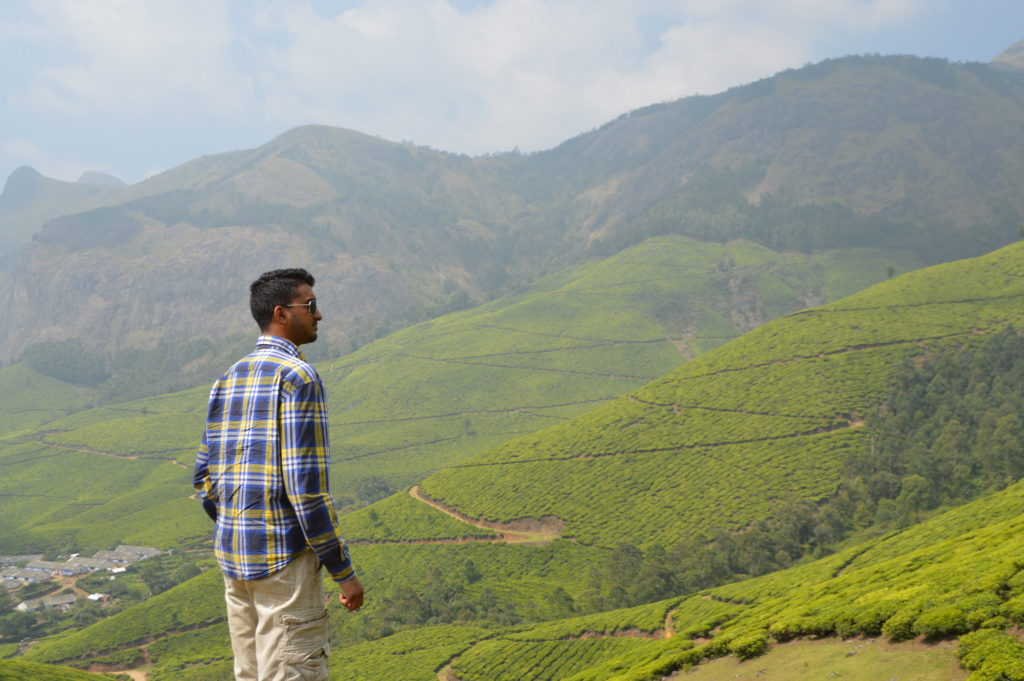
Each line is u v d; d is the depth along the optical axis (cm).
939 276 19575
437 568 12312
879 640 1811
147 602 12706
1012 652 1338
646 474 14250
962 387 14275
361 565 13338
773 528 11475
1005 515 6128
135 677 10825
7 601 15300
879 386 15088
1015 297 17412
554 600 10669
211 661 11019
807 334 17825
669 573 10362
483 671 8019
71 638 12000
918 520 10875
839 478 12638
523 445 16912
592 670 4125
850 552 7731
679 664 2498
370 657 9181
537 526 13638
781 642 2245
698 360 18662
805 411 14812
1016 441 11712
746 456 13875
